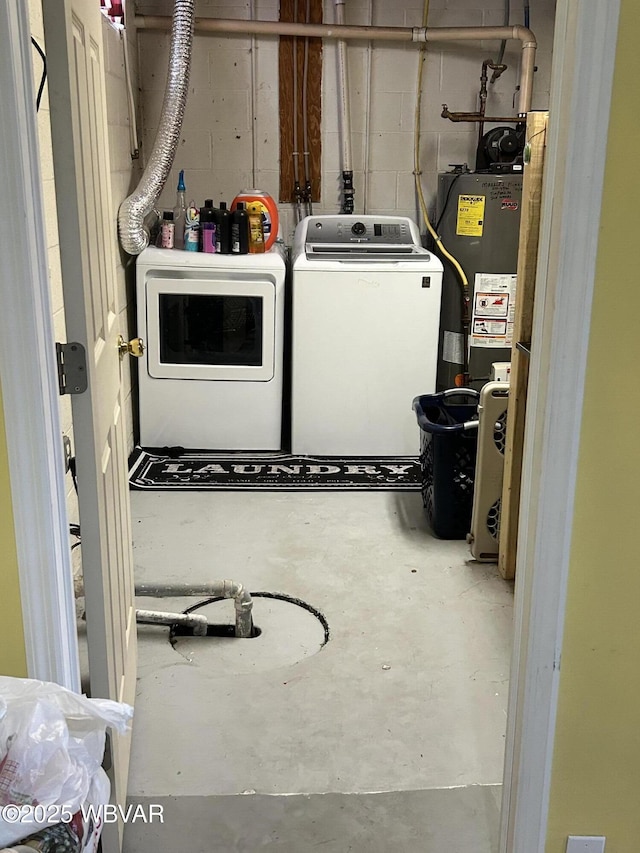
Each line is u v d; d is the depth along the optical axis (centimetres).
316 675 226
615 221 116
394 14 399
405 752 196
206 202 378
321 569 286
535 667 133
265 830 171
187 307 375
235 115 410
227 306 375
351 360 381
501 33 388
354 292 371
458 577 280
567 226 115
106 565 153
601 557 129
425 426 295
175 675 226
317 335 377
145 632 249
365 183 424
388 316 376
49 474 125
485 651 238
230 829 171
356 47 404
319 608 261
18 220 114
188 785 184
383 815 176
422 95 412
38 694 112
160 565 286
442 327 406
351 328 376
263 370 383
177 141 361
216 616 259
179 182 391
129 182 380
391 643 242
